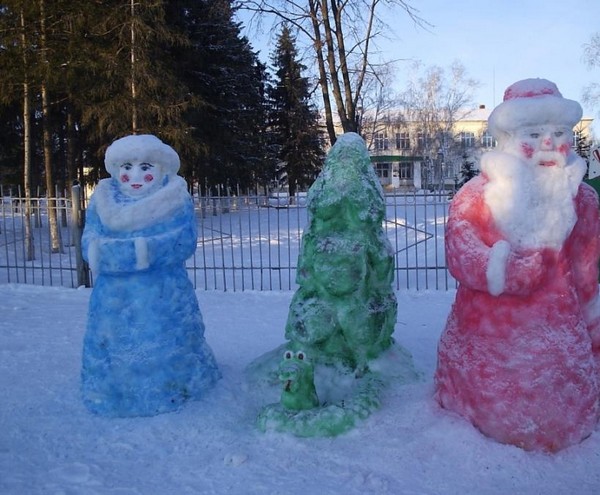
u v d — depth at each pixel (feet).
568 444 11.78
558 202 11.76
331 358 15.30
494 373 11.96
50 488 11.40
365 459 12.01
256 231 64.69
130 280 14.56
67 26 51.96
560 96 12.19
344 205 14.83
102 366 14.58
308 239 15.43
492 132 12.69
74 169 66.18
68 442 13.37
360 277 14.74
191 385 15.10
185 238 14.73
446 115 151.23
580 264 12.48
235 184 86.69
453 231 12.13
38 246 56.34
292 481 11.37
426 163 146.82
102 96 56.24
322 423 12.94
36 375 18.10
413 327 23.38
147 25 53.93
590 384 12.01
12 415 14.85
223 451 12.74
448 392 13.07
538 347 11.71
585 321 12.69
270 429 13.16
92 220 14.78
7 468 12.25
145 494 11.11
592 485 10.81
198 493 11.10
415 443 12.31
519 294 11.66
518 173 11.68
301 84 101.60
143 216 14.32
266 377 15.94
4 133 75.41
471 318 12.43
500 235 11.92
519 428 11.75
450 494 10.71
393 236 55.57
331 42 53.93
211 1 67.97
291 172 123.95
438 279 35.99
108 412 14.52
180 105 57.57
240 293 32.91
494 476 11.16
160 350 14.57
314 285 15.31
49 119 56.80
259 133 106.11
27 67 49.14
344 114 55.42
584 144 114.93
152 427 13.83
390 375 15.26
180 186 14.94
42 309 29.22
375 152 163.32
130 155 14.51
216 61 77.51
